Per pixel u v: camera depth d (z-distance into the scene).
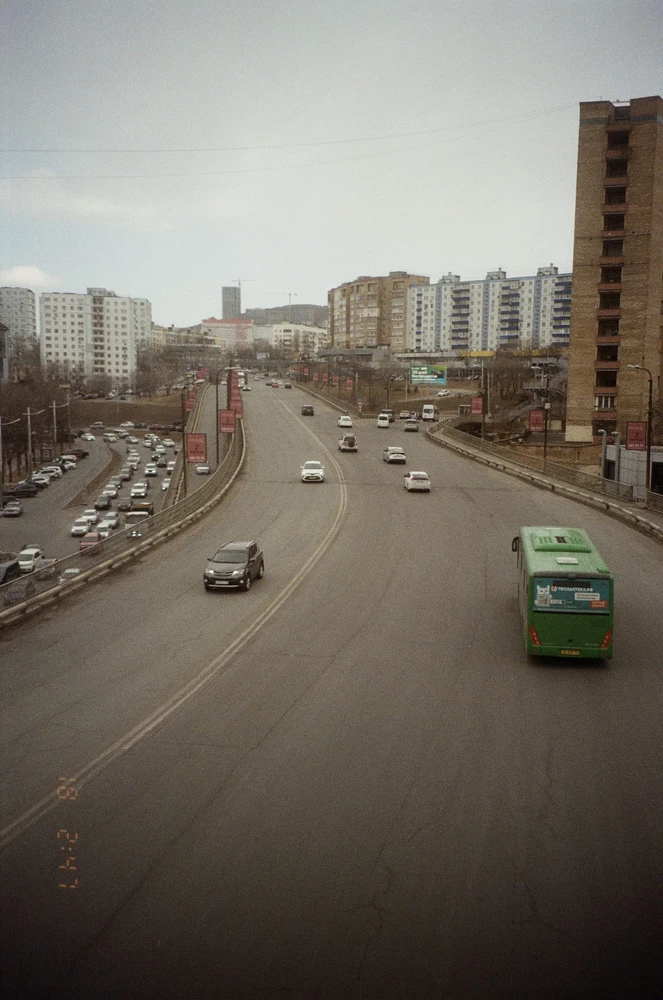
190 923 8.48
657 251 80.94
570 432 84.06
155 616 22.33
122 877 9.31
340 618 21.72
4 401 100.00
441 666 17.61
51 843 10.09
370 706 15.08
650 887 9.16
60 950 8.06
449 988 7.54
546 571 17.69
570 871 9.47
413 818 10.73
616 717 14.59
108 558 29.17
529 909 8.73
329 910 8.70
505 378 132.38
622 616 21.77
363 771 12.20
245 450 72.19
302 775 12.05
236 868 9.50
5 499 83.06
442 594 24.44
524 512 41.97
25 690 16.22
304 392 137.88
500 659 18.16
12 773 12.22
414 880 9.27
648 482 43.88
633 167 79.50
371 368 143.75
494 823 10.61
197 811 10.91
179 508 38.34
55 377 165.50
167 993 7.45
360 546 32.84
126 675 17.08
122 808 11.02
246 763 12.48
